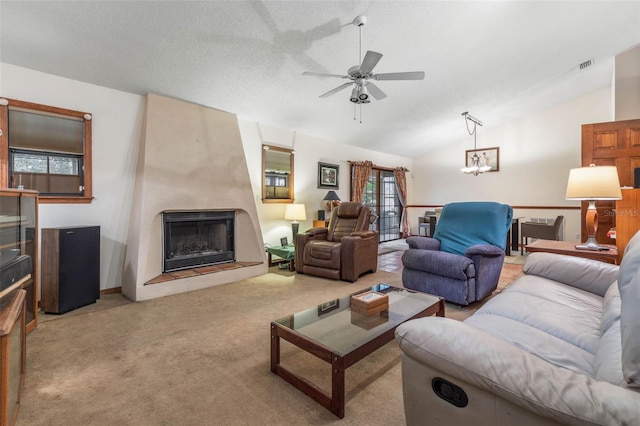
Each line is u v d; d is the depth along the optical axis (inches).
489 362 34.6
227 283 157.2
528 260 95.2
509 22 138.4
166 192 143.4
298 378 69.7
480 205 137.2
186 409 62.7
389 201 319.0
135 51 119.0
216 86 148.4
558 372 32.7
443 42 145.2
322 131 226.7
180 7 103.0
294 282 159.5
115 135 140.9
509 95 223.5
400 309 86.7
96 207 136.6
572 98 250.5
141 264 131.7
